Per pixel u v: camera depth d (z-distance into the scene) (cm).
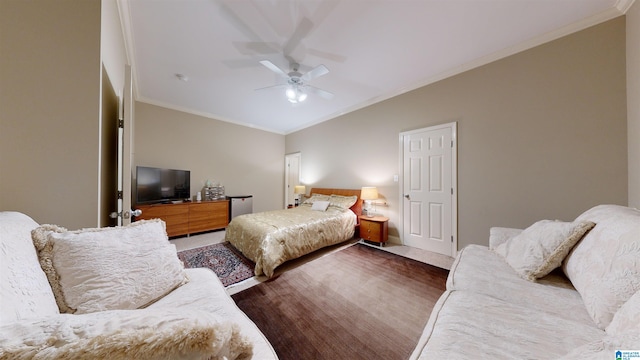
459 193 276
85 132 111
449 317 90
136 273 94
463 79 271
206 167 450
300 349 131
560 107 209
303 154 530
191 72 283
